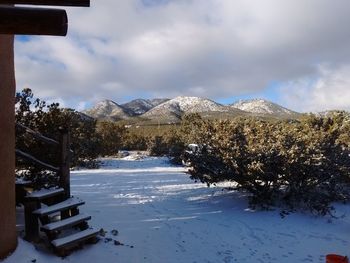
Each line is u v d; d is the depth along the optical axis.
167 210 10.02
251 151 10.13
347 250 7.38
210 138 11.00
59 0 2.63
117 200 11.11
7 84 5.67
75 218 6.68
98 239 6.90
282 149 10.00
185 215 9.55
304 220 9.24
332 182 10.48
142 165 24.97
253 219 9.26
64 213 7.02
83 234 6.48
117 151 34.94
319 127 12.95
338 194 10.61
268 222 9.04
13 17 2.66
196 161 10.89
